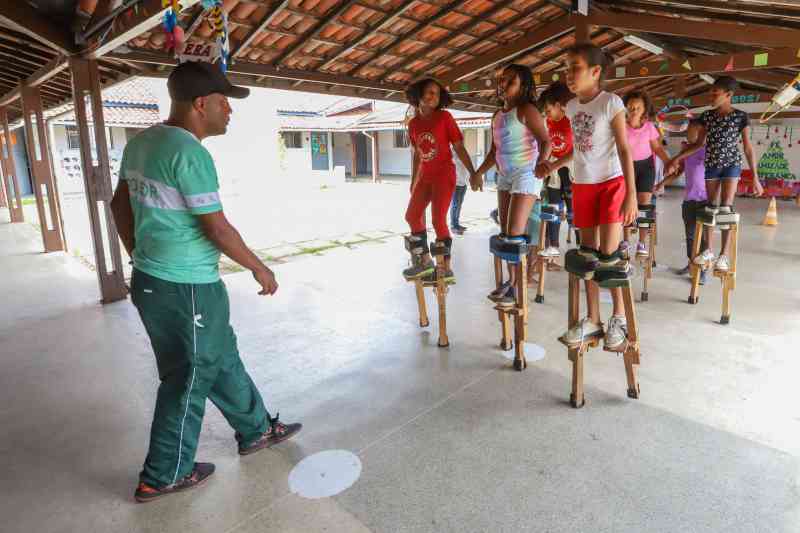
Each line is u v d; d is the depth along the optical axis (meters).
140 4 3.14
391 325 4.19
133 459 2.47
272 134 20.50
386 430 2.63
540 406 2.81
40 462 2.45
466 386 3.08
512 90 3.11
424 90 3.39
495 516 2.00
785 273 5.41
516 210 3.17
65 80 7.28
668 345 3.57
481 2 4.88
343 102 23.75
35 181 7.66
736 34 4.03
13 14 4.01
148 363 3.61
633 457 2.34
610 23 4.67
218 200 1.98
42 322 4.52
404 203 13.95
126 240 2.21
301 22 4.68
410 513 2.03
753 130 13.22
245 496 2.17
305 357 3.59
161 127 1.99
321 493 2.17
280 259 7.02
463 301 4.77
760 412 2.68
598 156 2.61
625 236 4.73
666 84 9.74
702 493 2.08
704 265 4.32
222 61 2.49
